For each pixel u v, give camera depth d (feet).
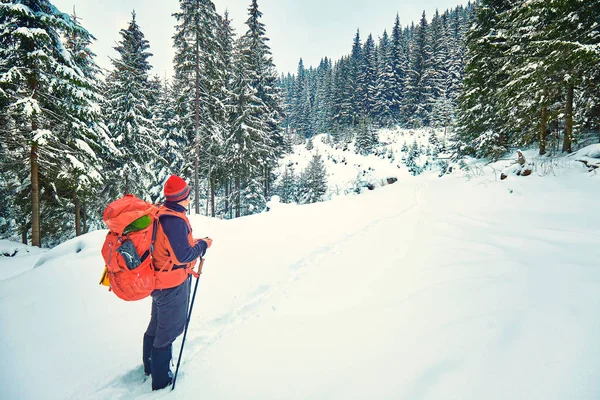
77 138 40.19
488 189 34.47
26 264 31.17
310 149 180.34
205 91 65.05
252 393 6.98
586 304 7.60
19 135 37.09
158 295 7.23
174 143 73.15
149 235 6.88
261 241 21.91
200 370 8.04
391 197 43.19
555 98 41.01
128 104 56.49
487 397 5.32
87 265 15.72
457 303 9.19
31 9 34.47
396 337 8.14
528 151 50.49
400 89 201.87
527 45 40.32
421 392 5.84
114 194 59.47
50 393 7.26
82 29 37.17
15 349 8.82
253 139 76.84
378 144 158.71
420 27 188.75
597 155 31.83
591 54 29.53
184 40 58.29
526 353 6.23
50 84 34.30
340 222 28.17
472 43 57.93
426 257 15.07
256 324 10.33
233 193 82.17
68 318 10.80
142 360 8.76
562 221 19.48
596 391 4.84
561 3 32.12
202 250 7.96
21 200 46.14
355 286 12.75
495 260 12.87
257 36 85.10
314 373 7.38
